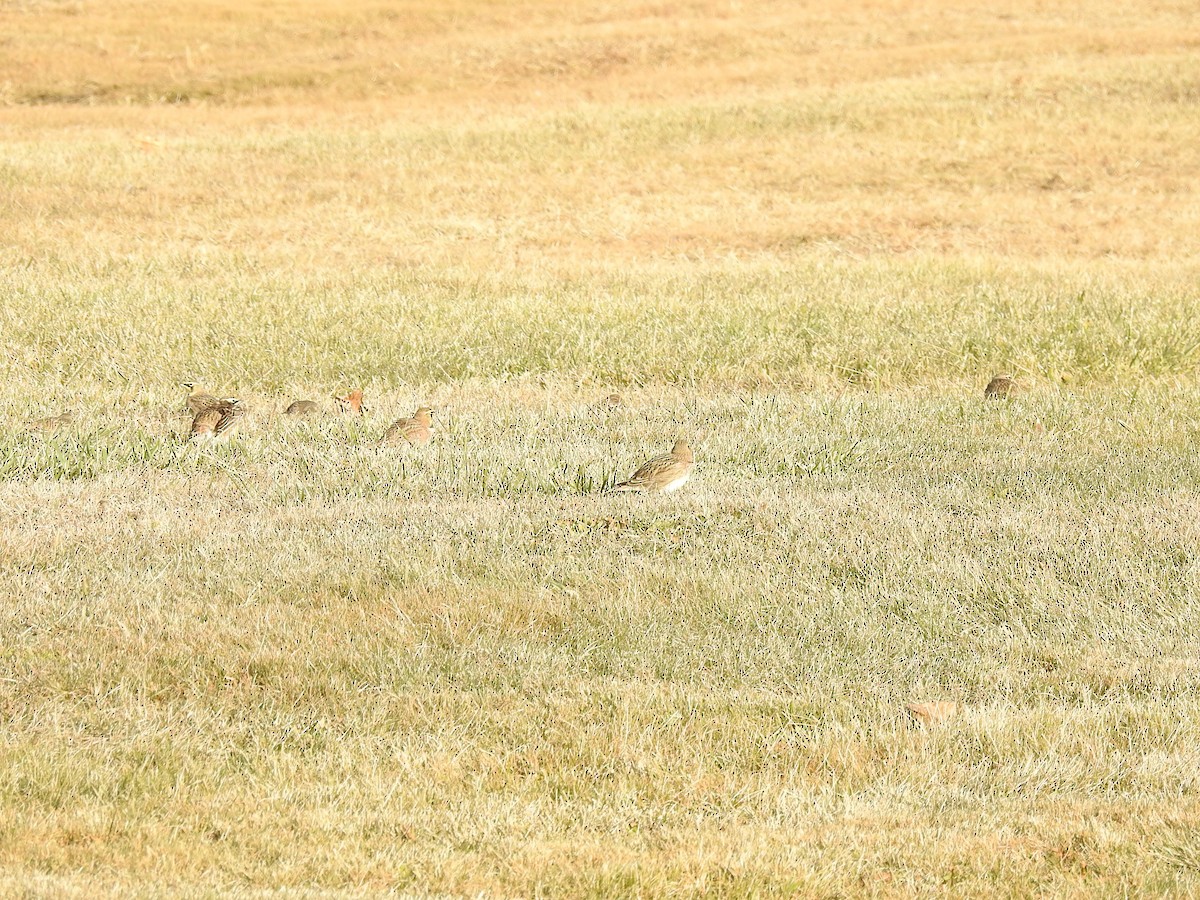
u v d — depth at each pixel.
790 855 15.05
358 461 29.36
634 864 14.80
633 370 40.91
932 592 22.33
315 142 80.44
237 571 22.70
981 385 39.69
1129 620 21.33
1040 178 74.00
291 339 43.22
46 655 19.69
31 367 40.56
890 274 55.53
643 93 92.62
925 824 15.94
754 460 30.05
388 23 110.44
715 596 22.02
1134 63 92.44
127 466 29.33
